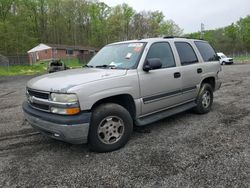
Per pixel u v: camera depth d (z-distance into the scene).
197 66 5.64
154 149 4.03
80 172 3.40
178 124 5.27
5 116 6.56
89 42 78.00
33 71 31.66
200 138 4.43
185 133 4.71
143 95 4.38
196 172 3.28
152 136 4.61
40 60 56.84
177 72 5.03
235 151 3.86
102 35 76.69
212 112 6.16
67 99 3.53
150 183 3.08
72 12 77.44
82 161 3.71
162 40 5.06
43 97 3.84
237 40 78.69
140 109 4.37
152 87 4.50
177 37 5.65
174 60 5.12
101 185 3.08
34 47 57.91
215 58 6.58
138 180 3.15
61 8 76.19
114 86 3.93
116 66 4.54
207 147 4.04
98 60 5.12
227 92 8.98
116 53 4.92
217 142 4.23
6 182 3.21
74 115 3.57
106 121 3.92
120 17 75.88
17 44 47.72
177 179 3.14
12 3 54.47
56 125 3.57
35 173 3.41
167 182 3.08
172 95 4.96
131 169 3.42
